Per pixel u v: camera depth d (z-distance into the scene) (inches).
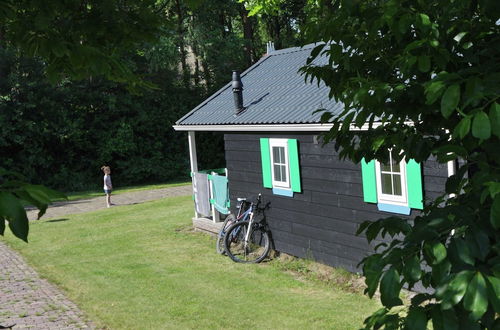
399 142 114.6
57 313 370.6
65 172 1211.2
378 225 106.8
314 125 397.4
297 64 564.1
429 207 113.5
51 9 120.1
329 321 324.8
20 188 72.4
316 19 121.0
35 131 1167.6
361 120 105.5
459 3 97.0
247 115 494.0
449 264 84.0
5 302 404.5
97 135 1242.0
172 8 1278.3
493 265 81.7
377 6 105.4
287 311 346.9
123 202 941.8
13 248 604.4
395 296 85.8
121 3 138.9
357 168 394.3
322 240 436.8
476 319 75.4
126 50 148.8
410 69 102.0
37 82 1164.5
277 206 482.6
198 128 559.2
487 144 94.5
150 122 1301.7
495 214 79.7
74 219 779.4
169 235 612.7
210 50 1347.2
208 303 372.2
